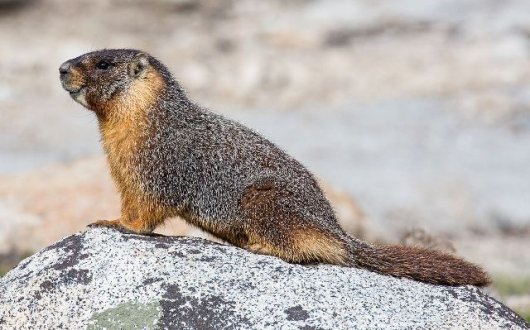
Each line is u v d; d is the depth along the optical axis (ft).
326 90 196.03
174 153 53.01
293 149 159.33
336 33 224.53
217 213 52.70
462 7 235.40
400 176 145.07
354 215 102.89
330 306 44.91
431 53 213.25
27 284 46.73
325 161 152.87
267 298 44.96
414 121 177.58
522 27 222.89
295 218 50.57
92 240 48.37
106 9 230.68
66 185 100.42
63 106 179.63
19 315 45.83
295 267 47.70
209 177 52.60
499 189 141.79
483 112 180.96
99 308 45.09
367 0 240.73
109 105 53.57
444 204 135.03
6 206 96.68
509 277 101.30
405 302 46.16
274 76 201.36
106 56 53.67
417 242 75.51
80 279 46.24
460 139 167.43
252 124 173.88
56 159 146.92
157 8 233.14
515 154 159.94
